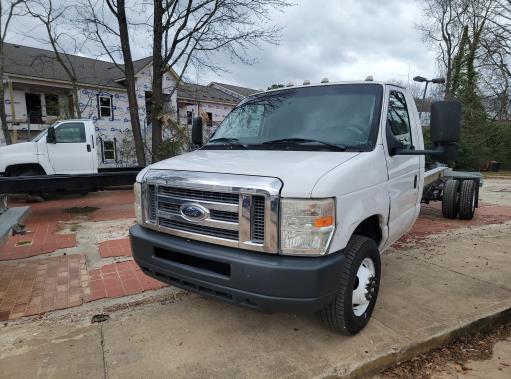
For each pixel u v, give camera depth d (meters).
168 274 3.11
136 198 3.44
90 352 3.09
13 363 2.96
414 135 4.32
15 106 22.61
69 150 10.53
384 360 3.02
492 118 25.11
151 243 3.17
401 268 5.04
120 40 14.42
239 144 3.77
